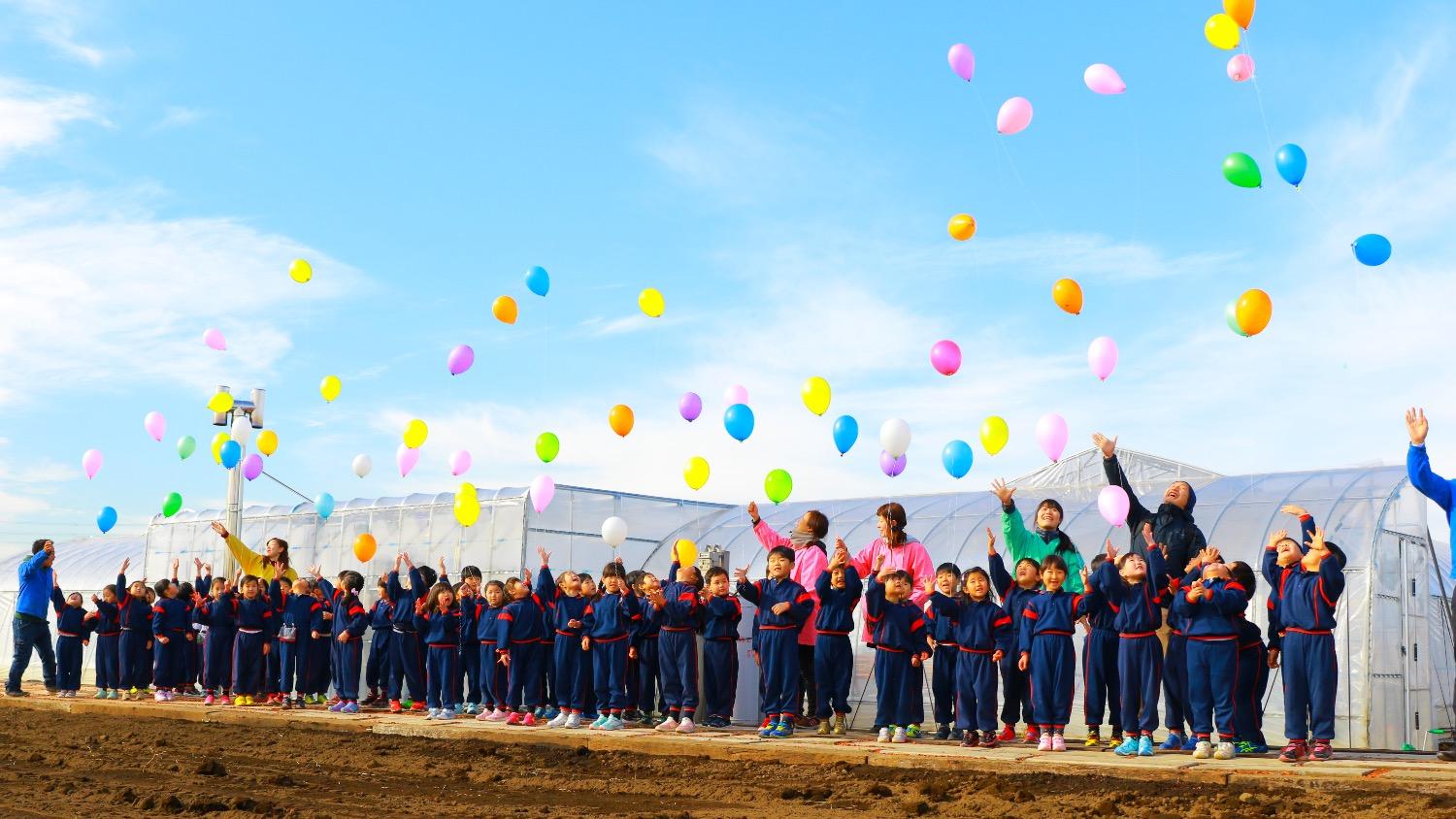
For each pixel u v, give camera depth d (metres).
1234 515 17.23
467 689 19.62
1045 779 10.84
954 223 15.05
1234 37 13.48
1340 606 15.48
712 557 17.73
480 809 10.06
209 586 21.84
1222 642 11.35
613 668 15.22
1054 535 13.59
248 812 9.88
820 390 16.41
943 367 15.14
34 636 21.97
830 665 14.24
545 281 18.39
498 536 21.88
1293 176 12.52
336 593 18.62
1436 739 16.11
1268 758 11.41
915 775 11.35
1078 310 13.95
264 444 22.72
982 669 12.85
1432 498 10.04
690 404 18.14
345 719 16.61
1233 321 12.68
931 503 21.23
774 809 9.89
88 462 21.45
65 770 12.61
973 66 14.83
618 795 11.01
